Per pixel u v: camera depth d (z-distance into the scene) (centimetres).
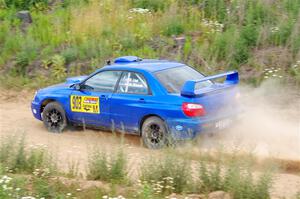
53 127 1273
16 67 1698
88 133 1240
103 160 889
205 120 1043
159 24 1777
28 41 1739
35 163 917
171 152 878
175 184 827
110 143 1154
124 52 1677
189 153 921
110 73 1178
